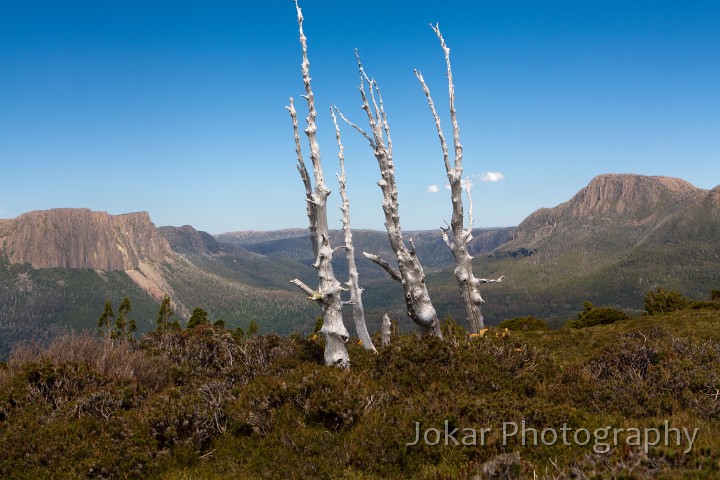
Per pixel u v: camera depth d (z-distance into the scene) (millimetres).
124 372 11125
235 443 8273
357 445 7430
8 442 8008
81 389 10258
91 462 7430
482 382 9750
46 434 8156
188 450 8117
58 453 7793
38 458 7691
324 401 8344
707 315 26844
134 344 15266
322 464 7254
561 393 9664
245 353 12922
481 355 10586
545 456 7102
